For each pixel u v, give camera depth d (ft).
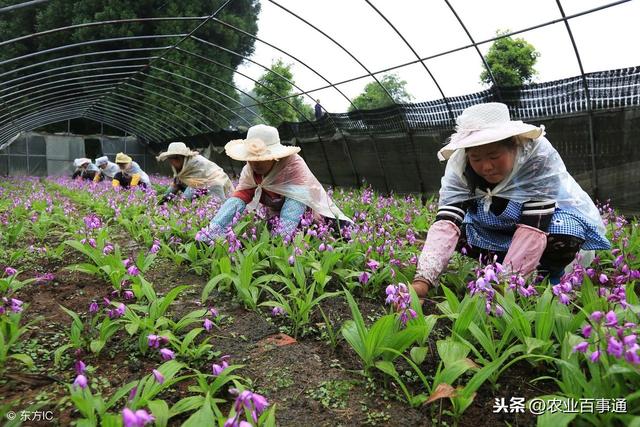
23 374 8.34
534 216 11.43
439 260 11.43
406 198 37.58
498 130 10.33
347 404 7.70
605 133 26.63
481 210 12.45
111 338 10.03
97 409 6.61
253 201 17.63
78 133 113.60
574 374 6.59
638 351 6.40
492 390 8.01
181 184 32.12
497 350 8.32
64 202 34.40
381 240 15.57
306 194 16.81
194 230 19.20
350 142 46.91
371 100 86.63
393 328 8.52
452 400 7.14
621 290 8.65
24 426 7.02
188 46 82.53
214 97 86.02
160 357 9.26
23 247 19.20
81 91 71.72
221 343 9.88
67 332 10.25
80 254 17.97
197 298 12.62
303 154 55.88
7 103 59.00
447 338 8.25
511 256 11.40
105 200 33.24
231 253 13.94
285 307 10.41
